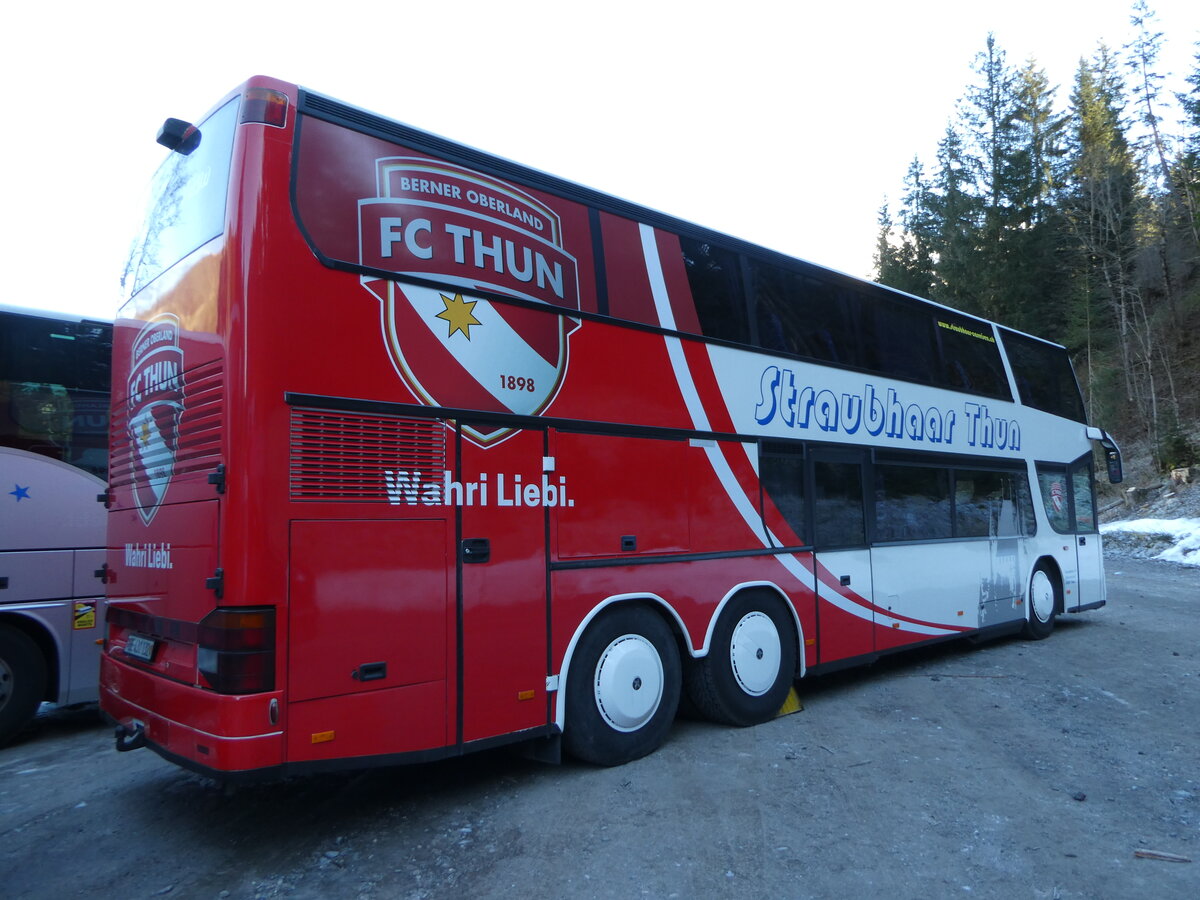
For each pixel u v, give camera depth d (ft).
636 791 15.85
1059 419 37.52
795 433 22.82
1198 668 27.63
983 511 31.07
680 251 20.31
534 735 15.60
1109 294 118.52
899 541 26.43
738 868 12.43
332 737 12.75
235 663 11.99
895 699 23.59
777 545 21.76
